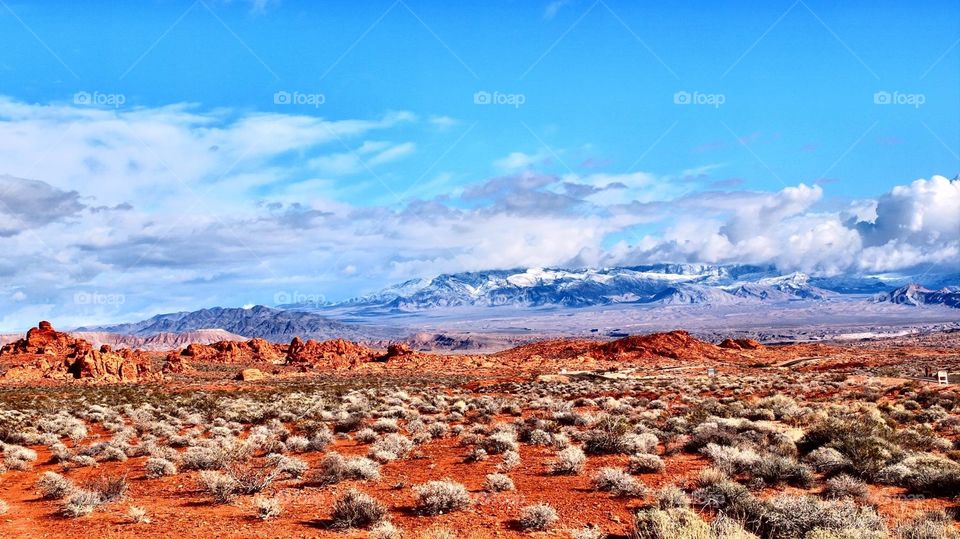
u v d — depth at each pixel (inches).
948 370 3336.6
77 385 3440.0
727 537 502.0
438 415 1593.3
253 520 663.1
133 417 1708.9
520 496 736.3
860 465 775.7
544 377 3336.6
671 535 521.7
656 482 777.6
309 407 1806.1
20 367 3890.3
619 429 1111.0
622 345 5895.7
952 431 1209.4
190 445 1170.6
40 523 674.8
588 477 819.4
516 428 1266.0
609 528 605.6
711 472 733.9
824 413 1358.3
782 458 774.5
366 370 5000.0
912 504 661.3
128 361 4030.5
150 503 749.3
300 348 6053.2
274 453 1042.7
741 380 2960.1
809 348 6309.1
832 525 542.9
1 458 1087.0
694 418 1309.1
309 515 677.9
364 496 668.7
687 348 5826.8
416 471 900.6
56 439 1285.7
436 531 579.2
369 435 1199.6
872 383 2472.9
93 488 774.5
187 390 3139.8
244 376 4087.1
